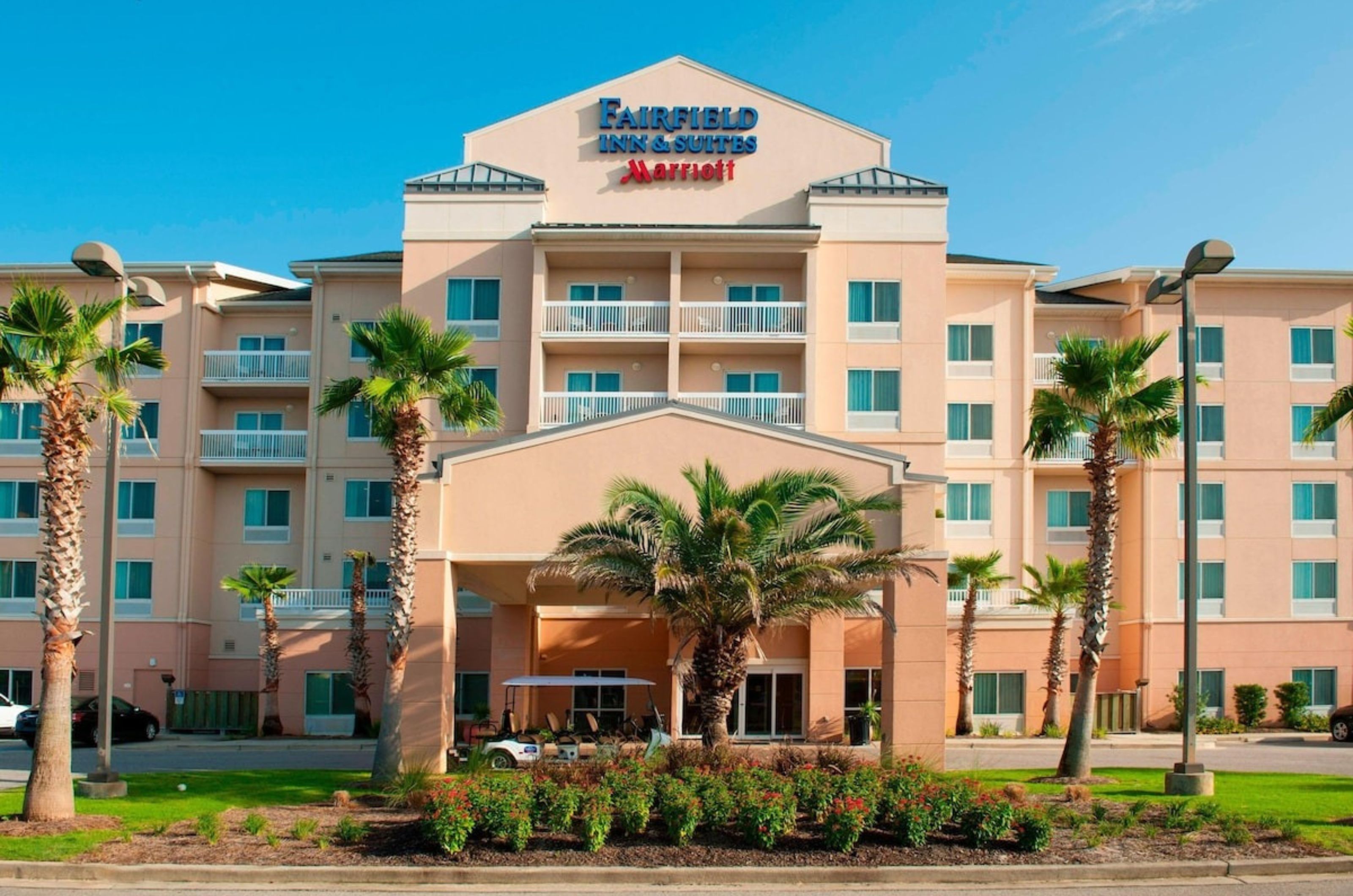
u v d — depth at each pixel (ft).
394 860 47.44
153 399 133.18
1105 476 78.43
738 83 127.34
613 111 127.34
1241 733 123.03
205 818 52.70
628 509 73.00
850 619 118.01
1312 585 131.75
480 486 77.30
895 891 44.80
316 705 123.44
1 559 131.34
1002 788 60.64
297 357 134.41
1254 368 133.39
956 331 133.49
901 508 74.59
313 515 131.64
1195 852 49.24
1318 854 48.93
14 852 48.32
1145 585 129.39
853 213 122.62
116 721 113.91
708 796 50.85
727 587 67.05
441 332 121.70
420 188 124.06
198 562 132.67
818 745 108.17
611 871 45.96
